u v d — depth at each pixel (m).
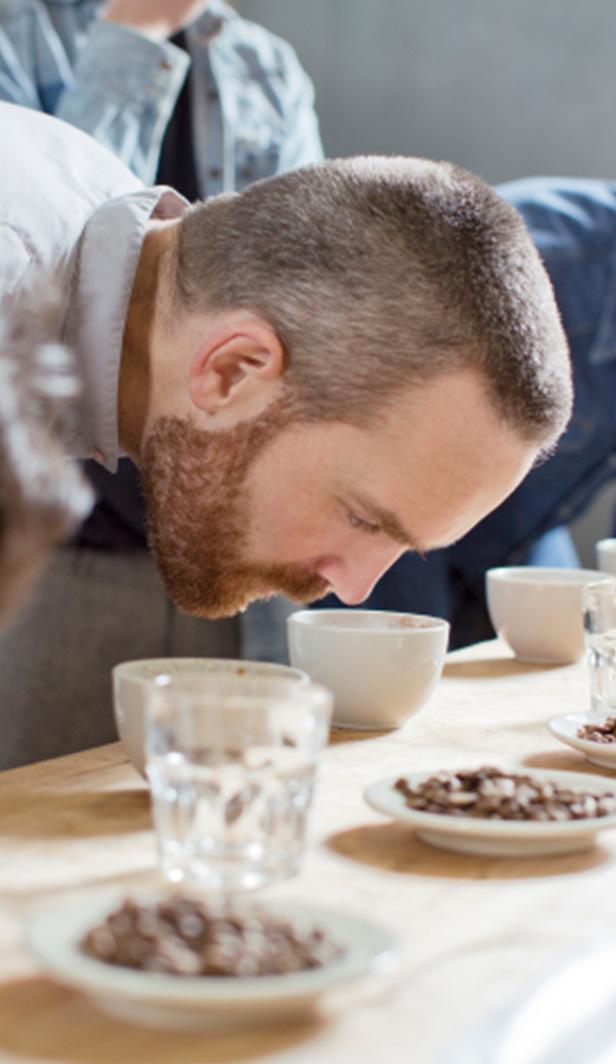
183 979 0.75
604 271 2.87
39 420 0.78
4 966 0.84
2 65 2.99
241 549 1.58
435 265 1.43
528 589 1.92
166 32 2.95
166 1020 0.76
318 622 1.62
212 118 3.06
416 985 0.83
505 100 4.37
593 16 4.23
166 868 1.00
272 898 0.96
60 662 2.73
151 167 2.94
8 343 0.80
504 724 1.56
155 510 1.65
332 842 1.10
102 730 2.79
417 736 1.49
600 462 2.91
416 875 1.03
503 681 1.82
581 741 1.36
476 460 1.45
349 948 0.82
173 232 1.67
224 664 1.32
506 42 4.34
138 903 0.84
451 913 0.95
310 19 4.53
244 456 1.54
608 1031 0.80
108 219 1.66
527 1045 0.75
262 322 1.50
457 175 1.52
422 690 1.50
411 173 1.51
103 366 1.64
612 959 0.86
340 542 1.54
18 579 0.73
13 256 1.62
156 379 1.62
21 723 2.71
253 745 0.98
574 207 2.94
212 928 0.81
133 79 2.87
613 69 4.23
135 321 1.65
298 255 1.50
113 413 1.66
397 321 1.43
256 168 3.17
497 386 1.42
